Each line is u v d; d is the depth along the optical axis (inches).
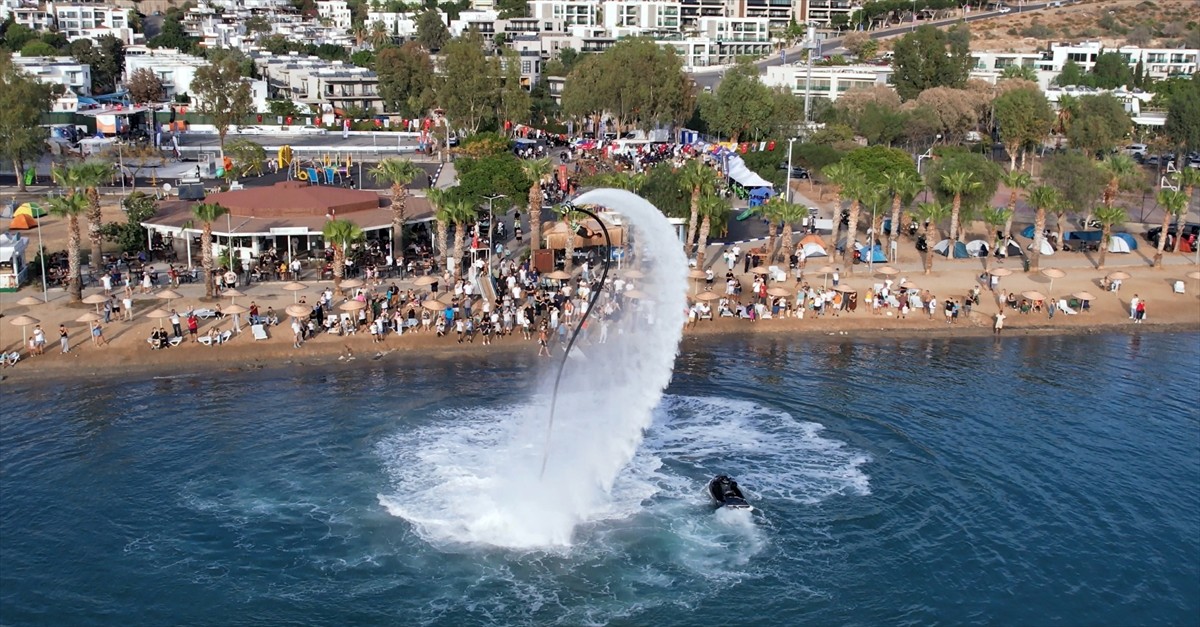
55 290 3649.1
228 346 3203.7
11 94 5561.0
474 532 2135.8
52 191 5629.9
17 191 5629.9
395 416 2721.5
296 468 2412.6
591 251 4005.9
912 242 4790.8
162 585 1947.6
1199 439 2721.5
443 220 3814.0
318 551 2060.8
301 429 2635.3
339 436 2591.0
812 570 2036.2
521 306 3565.5
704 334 3543.3
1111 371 3270.2
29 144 5610.2
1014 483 2428.6
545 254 3937.0
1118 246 4685.0
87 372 3006.9
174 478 2359.7
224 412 2743.6
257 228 4057.6
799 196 6171.3
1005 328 3710.6
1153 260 4581.7
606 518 2198.6
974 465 2522.1
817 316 3730.3
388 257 3973.9
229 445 2532.0
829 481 2409.0
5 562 2011.6
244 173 6156.5
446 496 2278.5
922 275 4244.6
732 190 5639.8
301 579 1969.7
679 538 2129.7
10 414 2696.9
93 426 2637.8
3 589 1925.4
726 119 7819.9
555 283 3740.2
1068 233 4773.6
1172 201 4407.0
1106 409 2925.7
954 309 3732.8
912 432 2714.1
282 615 1861.5
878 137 7578.7
